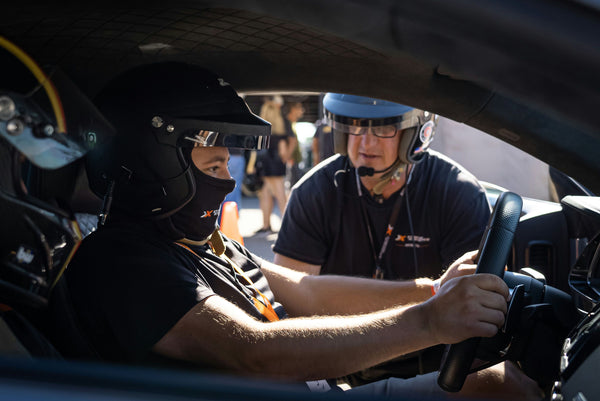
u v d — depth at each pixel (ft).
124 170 4.42
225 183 4.75
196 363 4.16
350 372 4.22
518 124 3.99
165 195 4.47
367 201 7.52
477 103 4.06
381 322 4.25
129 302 4.16
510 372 4.98
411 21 2.21
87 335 4.15
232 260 5.46
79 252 4.40
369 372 5.75
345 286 5.87
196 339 4.11
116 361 4.16
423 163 7.55
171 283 4.23
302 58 4.38
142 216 4.55
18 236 3.21
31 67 3.33
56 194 3.69
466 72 2.31
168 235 4.68
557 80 2.11
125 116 4.37
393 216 7.47
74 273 4.30
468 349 4.21
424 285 5.74
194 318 4.12
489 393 4.88
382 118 6.81
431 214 7.48
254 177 22.11
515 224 4.73
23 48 4.02
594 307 3.69
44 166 3.22
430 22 2.18
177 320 4.11
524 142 4.06
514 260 6.31
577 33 2.02
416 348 4.25
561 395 2.97
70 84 3.48
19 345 3.20
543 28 2.03
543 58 2.08
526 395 4.86
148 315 4.13
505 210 4.79
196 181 4.64
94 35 4.09
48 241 3.33
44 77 3.32
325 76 4.56
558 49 2.04
